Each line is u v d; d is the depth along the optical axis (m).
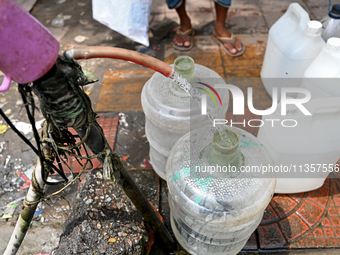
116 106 2.70
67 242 1.46
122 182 1.25
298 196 2.02
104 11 2.30
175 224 1.72
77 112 0.93
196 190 1.31
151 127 1.82
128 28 2.30
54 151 1.12
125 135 2.45
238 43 3.22
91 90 2.87
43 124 1.06
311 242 1.80
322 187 2.06
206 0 4.07
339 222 1.88
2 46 0.69
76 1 4.14
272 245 1.79
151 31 3.61
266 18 3.71
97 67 3.13
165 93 1.67
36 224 1.92
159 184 2.12
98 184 1.69
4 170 2.26
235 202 1.28
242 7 3.90
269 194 1.33
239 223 1.30
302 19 2.20
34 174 1.14
